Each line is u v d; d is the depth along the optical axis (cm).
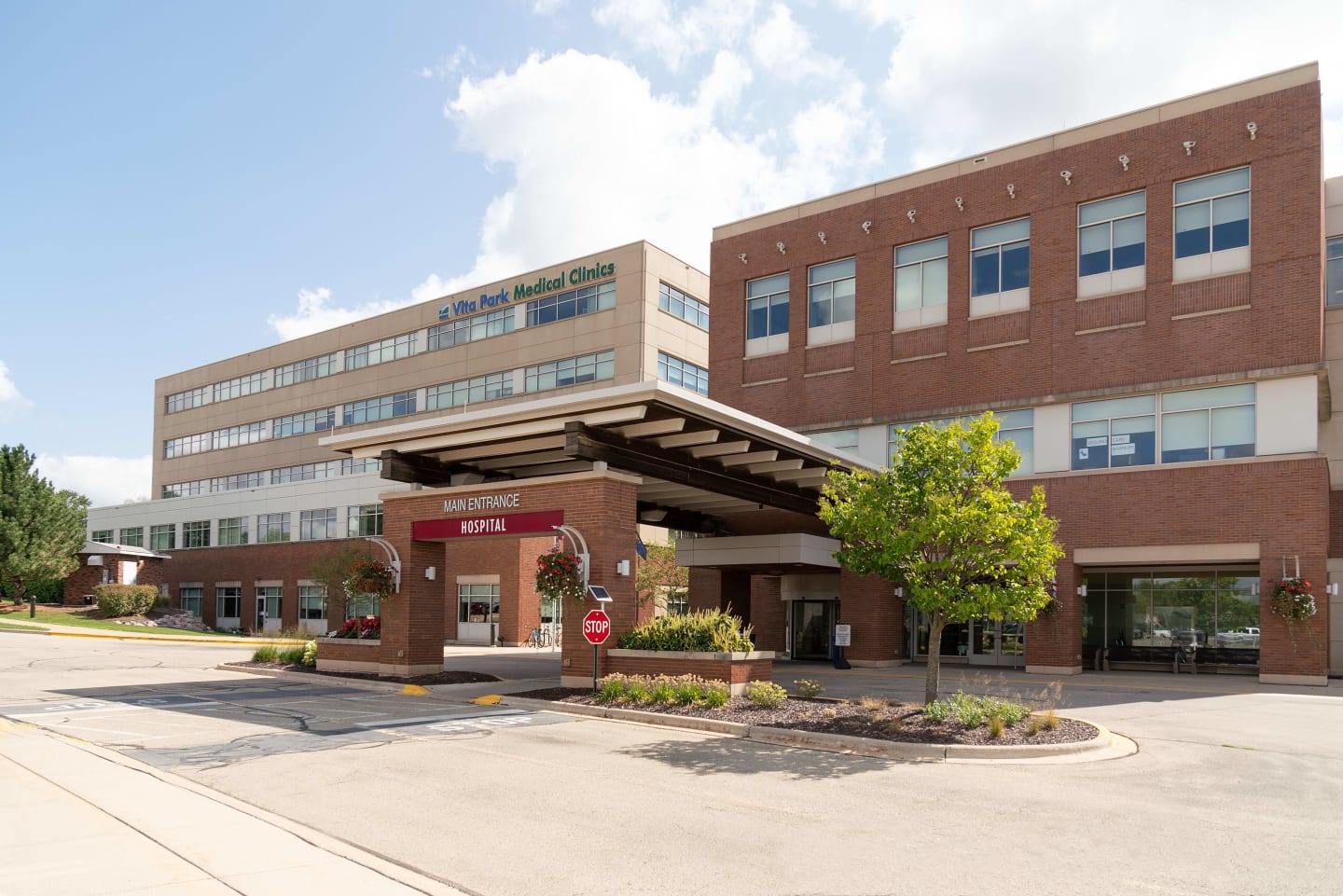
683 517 3181
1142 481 2750
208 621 6009
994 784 1116
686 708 1681
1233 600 2905
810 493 2942
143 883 693
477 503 2283
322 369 6391
